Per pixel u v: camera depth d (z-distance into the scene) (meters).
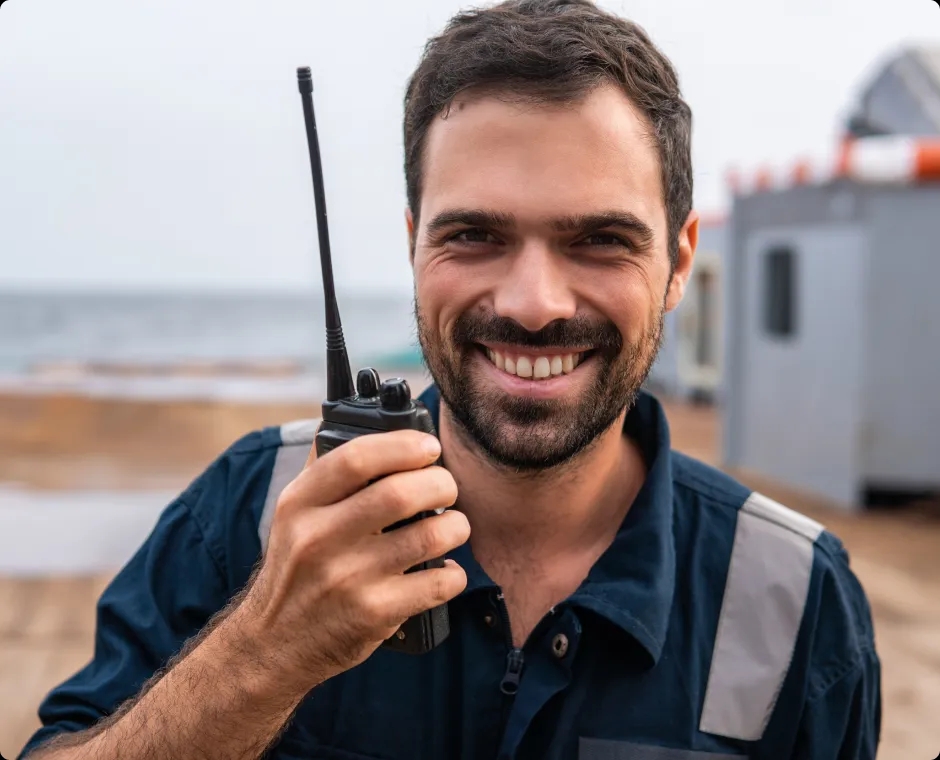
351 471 1.05
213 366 22.81
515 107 1.28
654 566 1.46
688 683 1.46
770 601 1.51
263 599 1.13
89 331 58.22
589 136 1.28
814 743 1.47
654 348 1.42
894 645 4.25
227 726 1.16
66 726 1.46
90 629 4.42
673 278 1.54
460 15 1.43
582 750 1.41
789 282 7.48
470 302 1.33
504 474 1.43
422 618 1.18
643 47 1.37
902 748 3.30
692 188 1.57
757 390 8.00
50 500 6.68
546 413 1.33
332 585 1.06
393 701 1.45
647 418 1.64
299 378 17.16
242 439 1.73
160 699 1.20
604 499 1.58
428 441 1.08
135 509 6.48
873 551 5.75
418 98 1.42
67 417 10.91
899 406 6.66
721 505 1.62
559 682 1.39
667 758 1.41
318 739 1.46
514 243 1.31
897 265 6.56
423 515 1.09
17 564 5.28
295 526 1.07
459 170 1.31
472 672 1.42
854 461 6.73
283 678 1.13
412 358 19.12
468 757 1.40
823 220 7.02
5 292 91.44
